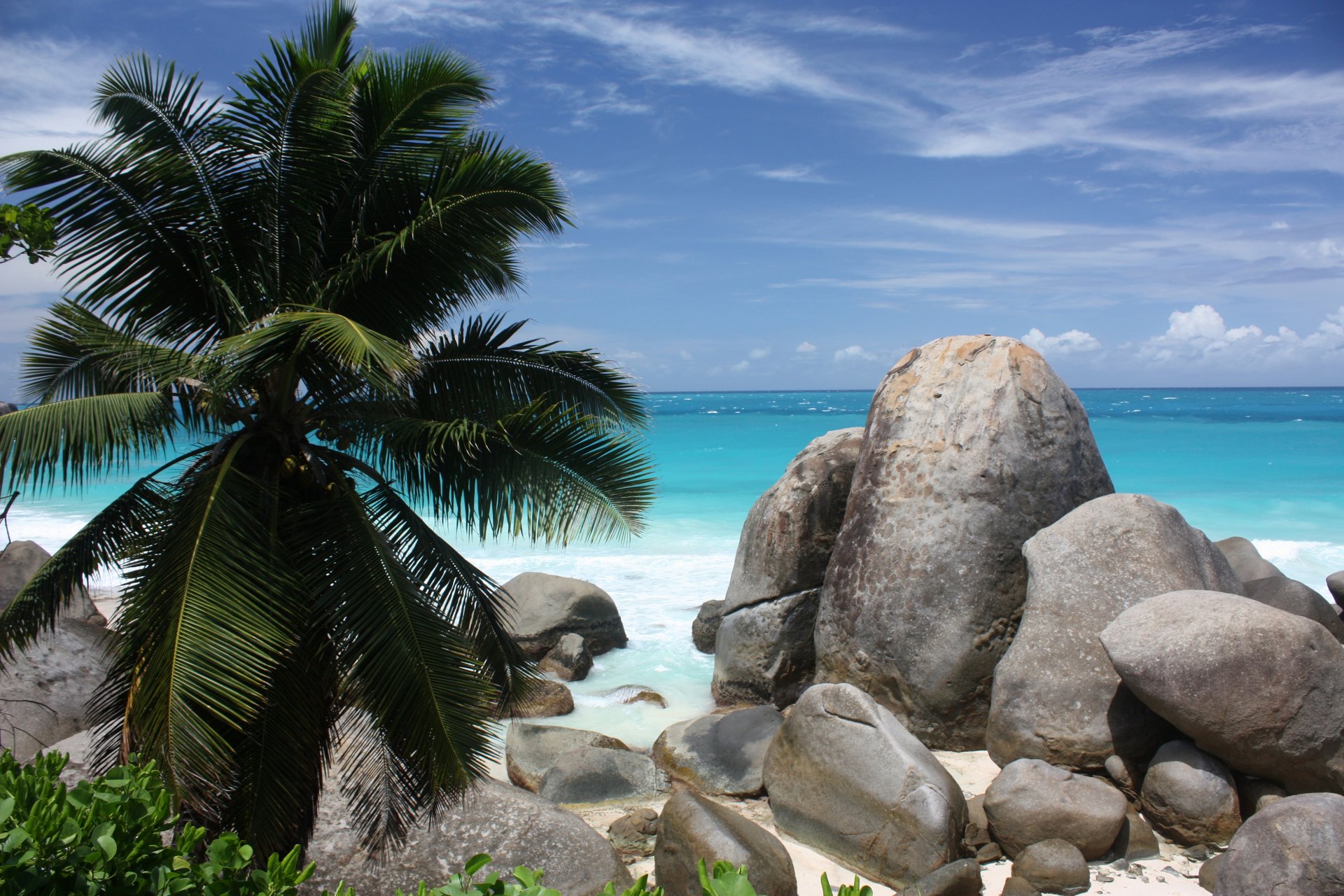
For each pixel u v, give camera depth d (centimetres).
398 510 663
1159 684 731
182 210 648
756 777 858
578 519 643
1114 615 847
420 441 623
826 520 1138
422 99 673
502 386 695
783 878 643
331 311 642
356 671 577
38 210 539
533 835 688
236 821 565
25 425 527
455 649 604
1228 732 709
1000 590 955
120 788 320
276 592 556
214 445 643
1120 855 711
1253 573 1238
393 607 586
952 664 937
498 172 648
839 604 1033
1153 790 742
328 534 604
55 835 278
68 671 923
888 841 703
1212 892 654
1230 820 705
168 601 528
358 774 689
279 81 638
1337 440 4188
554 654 1256
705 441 4634
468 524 664
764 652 1112
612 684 1216
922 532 983
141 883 283
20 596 597
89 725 591
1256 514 2312
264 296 667
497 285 719
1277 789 722
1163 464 3288
